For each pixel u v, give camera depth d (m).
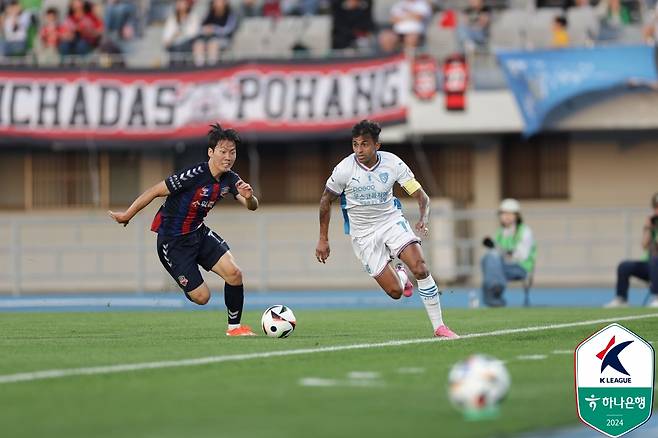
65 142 86.31
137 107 86.06
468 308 63.84
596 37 86.94
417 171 93.88
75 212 94.19
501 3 90.62
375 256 41.41
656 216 65.88
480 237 92.38
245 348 37.06
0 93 86.38
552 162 92.56
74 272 91.06
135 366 31.72
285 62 84.75
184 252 42.84
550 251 90.00
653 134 90.75
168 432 21.80
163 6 94.19
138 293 86.38
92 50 90.62
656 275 65.81
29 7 93.69
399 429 22.27
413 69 84.31
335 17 88.44
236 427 22.34
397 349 36.38
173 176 41.91
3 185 95.75
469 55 85.81
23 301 73.69
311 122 84.31
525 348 36.88
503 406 25.28
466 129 84.12
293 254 90.19
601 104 83.25
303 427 22.41
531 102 82.88
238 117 84.88
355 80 84.06
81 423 22.81
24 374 30.20
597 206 91.81
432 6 90.06
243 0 91.94
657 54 81.44
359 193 40.81
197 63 87.75
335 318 55.16
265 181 95.12
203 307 71.62
